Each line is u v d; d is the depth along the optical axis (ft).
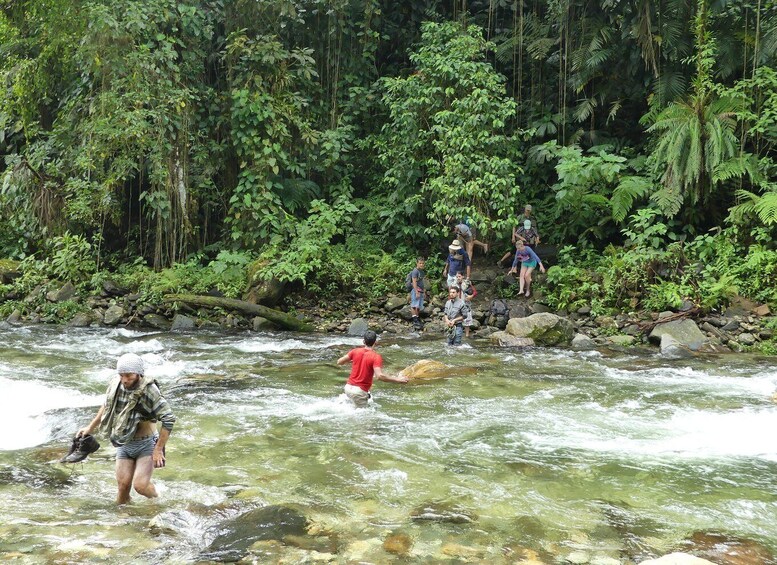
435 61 59.31
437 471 21.61
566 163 55.47
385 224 60.80
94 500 18.88
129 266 60.70
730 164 51.98
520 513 18.43
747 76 58.65
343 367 38.11
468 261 54.39
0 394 30.40
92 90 59.98
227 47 60.49
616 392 32.53
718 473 21.79
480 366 38.70
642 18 56.65
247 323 53.67
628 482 20.90
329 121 66.85
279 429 25.90
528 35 65.62
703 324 46.62
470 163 56.90
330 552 15.88
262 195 58.54
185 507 18.40
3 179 60.80
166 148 57.26
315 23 66.74
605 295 51.31
